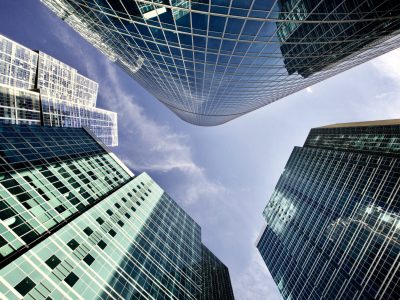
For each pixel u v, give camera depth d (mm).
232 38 30078
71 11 36406
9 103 86188
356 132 96812
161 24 29859
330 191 91375
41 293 25344
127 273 37562
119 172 68188
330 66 47312
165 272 47000
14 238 28594
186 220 85938
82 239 35938
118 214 49844
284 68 41844
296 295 86125
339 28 29234
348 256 69812
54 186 41812
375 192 71875
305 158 119875
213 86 51219
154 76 53688
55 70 128375
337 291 68125
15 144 43781
